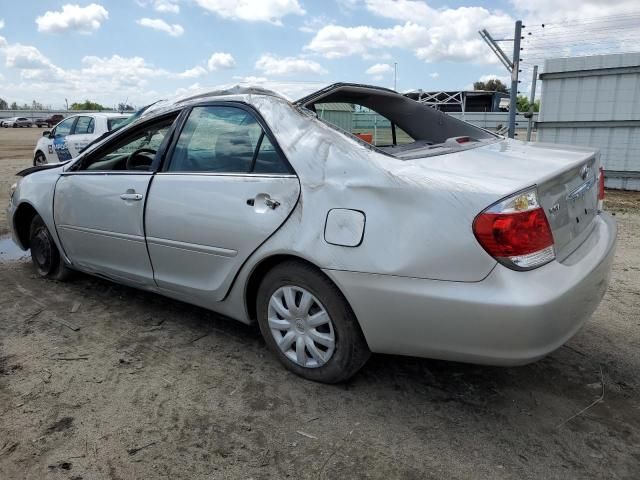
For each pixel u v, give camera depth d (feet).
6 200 28.32
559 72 29.86
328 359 8.89
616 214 23.47
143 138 11.74
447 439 7.84
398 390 9.13
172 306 12.90
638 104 27.96
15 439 7.84
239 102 10.00
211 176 9.82
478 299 7.12
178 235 10.24
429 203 7.45
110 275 12.50
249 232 9.08
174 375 9.64
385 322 7.96
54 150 40.27
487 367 9.87
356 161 8.20
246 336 11.25
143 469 7.24
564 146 10.78
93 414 8.45
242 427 8.14
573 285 7.37
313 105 10.11
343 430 8.06
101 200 11.86
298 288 8.96
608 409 8.54
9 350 10.60
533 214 7.19
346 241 8.01
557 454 7.48
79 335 11.30
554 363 10.00
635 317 12.00
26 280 14.80
